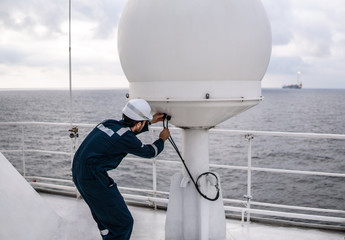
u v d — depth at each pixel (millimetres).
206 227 2432
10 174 2541
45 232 2500
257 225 3035
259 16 2070
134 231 2922
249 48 2006
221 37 1922
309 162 27953
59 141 34719
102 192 2096
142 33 2018
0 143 34219
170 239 2523
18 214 2375
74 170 2189
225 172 23375
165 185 18469
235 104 2086
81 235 2799
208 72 1963
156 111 2207
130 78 2217
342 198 18688
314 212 16578
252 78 2111
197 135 2379
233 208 3059
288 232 2900
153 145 2213
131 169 21766
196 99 1988
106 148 2098
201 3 1925
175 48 1937
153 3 2004
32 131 41750
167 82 2020
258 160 28812
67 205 3479
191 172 2414
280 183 21062
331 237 2814
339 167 26250
